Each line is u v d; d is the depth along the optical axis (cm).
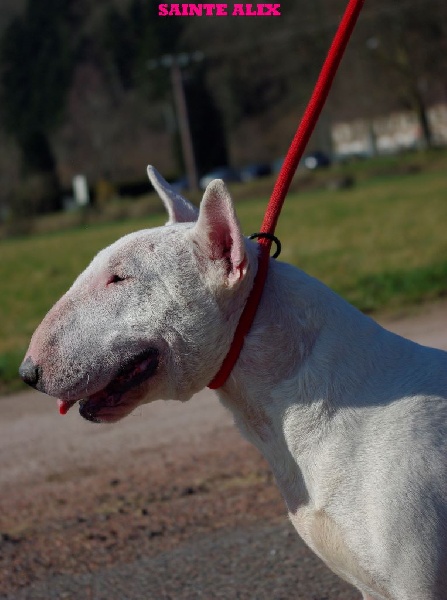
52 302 1820
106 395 335
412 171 5147
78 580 519
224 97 7525
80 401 343
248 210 3778
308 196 4469
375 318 1259
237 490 638
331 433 323
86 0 8356
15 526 611
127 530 584
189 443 771
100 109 7938
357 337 337
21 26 8475
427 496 306
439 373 332
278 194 362
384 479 311
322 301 340
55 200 5519
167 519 597
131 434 823
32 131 7312
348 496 317
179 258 331
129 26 8025
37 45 8450
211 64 7575
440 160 5281
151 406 924
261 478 657
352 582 332
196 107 6756
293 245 2270
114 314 330
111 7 8075
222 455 723
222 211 323
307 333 334
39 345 332
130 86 8081
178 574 516
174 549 550
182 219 385
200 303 329
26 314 1683
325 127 7444
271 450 338
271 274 341
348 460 319
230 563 525
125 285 332
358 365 331
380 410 322
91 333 329
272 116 7575
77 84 8275
